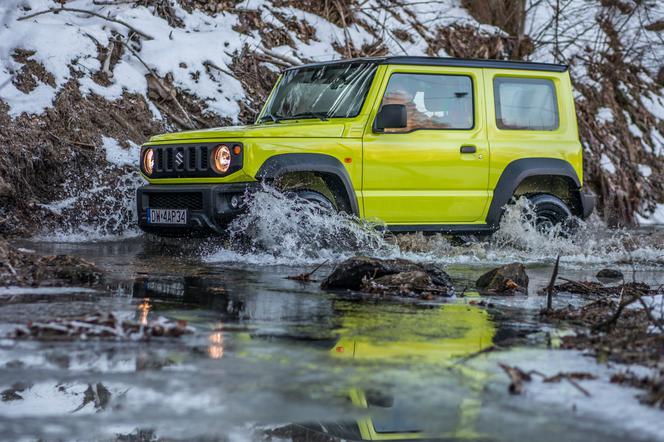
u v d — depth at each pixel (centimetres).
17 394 317
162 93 1265
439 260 869
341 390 331
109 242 976
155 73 1282
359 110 881
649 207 1700
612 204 1633
